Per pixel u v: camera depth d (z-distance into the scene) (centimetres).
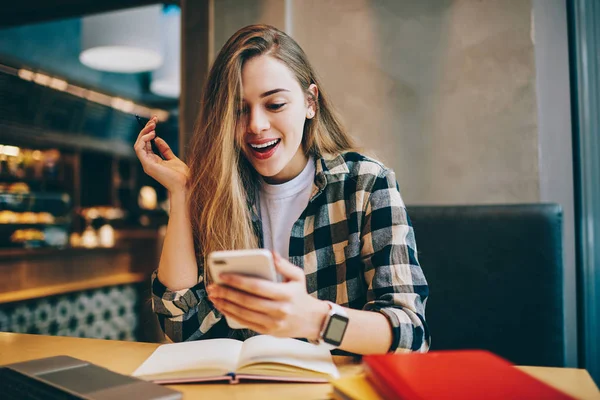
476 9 167
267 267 69
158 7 307
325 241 116
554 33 162
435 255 129
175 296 107
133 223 686
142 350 93
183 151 197
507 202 164
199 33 196
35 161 525
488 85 166
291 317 74
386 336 83
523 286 121
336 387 66
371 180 114
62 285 365
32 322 325
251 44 104
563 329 119
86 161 668
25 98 473
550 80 162
